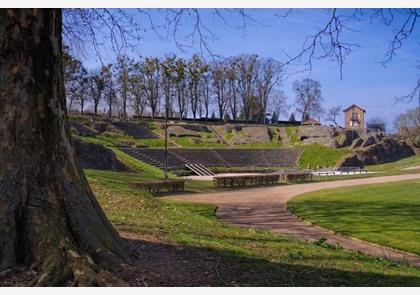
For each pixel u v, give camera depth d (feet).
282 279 20.74
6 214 18.21
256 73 300.61
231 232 40.16
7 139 18.69
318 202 84.53
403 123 253.85
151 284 17.93
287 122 319.68
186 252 24.13
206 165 189.98
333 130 249.14
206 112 309.22
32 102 19.07
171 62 153.17
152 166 159.33
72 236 19.07
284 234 50.88
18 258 17.99
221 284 18.97
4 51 18.63
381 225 58.54
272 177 135.03
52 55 19.67
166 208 58.34
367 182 132.36
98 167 133.39
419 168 195.31
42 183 19.07
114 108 286.25
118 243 21.84
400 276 25.49
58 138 19.93
